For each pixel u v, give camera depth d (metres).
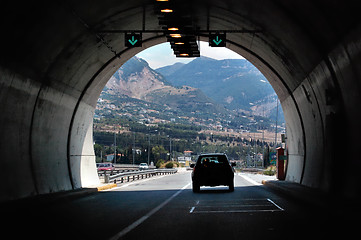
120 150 186.50
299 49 19.45
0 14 13.24
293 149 28.78
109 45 23.09
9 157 16.70
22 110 17.67
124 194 23.02
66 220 12.80
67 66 20.34
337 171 18.16
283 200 18.91
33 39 15.95
